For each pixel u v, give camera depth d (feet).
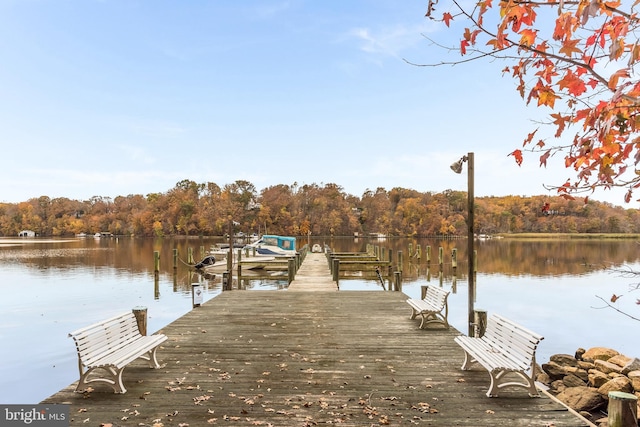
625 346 34.45
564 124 8.04
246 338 22.70
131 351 15.93
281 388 15.38
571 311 47.06
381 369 17.57
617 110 6.63
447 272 88.53
